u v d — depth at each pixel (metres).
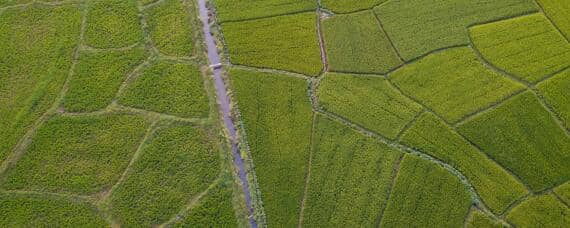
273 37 25.09
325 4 26.30
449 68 24.14
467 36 25.20
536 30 25.41
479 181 21.08
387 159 21.52
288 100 22.98
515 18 25.88
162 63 24.09
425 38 25.12
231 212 20.31
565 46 24.86
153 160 21.38
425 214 20.30
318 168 21.25
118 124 22.27
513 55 24.56
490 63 24.33
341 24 25.64
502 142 21.97
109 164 21.28
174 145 21.75
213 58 24.45
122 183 20.88
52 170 21.14
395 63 24.31
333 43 24.95
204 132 22.12
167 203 20.47
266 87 23.38
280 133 22.06
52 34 24.95
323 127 22.30
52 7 25.92
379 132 22.25
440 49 24.81
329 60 24.38
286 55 24.48
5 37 24.81
